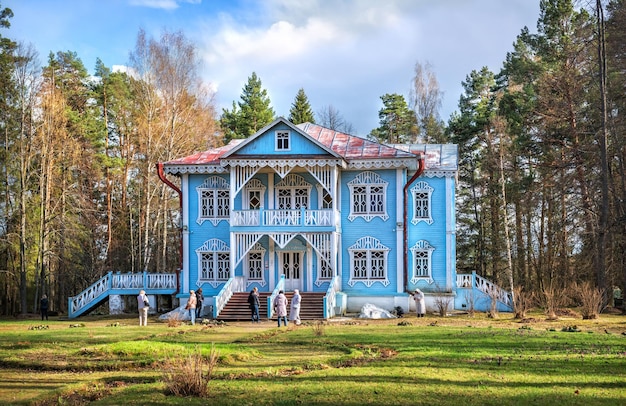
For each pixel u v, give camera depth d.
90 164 51.25
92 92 57.31
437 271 37.56
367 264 37.41
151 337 22.41
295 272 37.75
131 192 57.56
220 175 38.47
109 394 12.59
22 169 43.47
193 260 38.28
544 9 48.88
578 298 36.19
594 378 12.91
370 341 19.94
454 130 55.28
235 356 16.47
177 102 47.41
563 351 16.94
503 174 46.09
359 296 36.72
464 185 56.53
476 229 55.69
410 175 38.53
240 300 34.53
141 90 48.84
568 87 42.50
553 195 44.59
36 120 45.66
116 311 38.53
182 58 47.88
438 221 37.81
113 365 15.70
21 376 14.86
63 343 20.59
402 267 37.12
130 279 38.38
